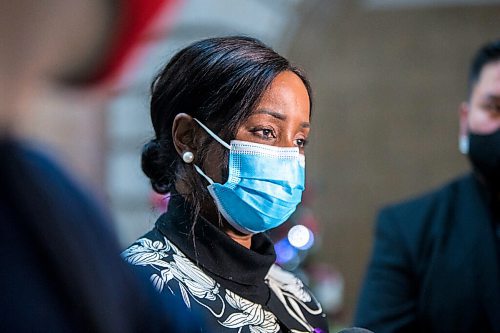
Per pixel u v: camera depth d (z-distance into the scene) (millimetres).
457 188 3018
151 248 1807
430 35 8211
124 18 796
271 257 1875
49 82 798
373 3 8273
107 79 818
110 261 867
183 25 6176
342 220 8320
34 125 800
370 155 8328
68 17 771
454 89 8172
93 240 848
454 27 8164
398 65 8281
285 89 1921
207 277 1792
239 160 1897
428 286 2854
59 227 810
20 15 742
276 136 1927
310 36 7914
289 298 1974
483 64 2953
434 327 2846
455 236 2893
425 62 8219
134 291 901
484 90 2920
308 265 6262
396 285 2902
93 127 5574
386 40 8273
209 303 1744
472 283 2826
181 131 1927
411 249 2910
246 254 1820
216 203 1913
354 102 8352
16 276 778
